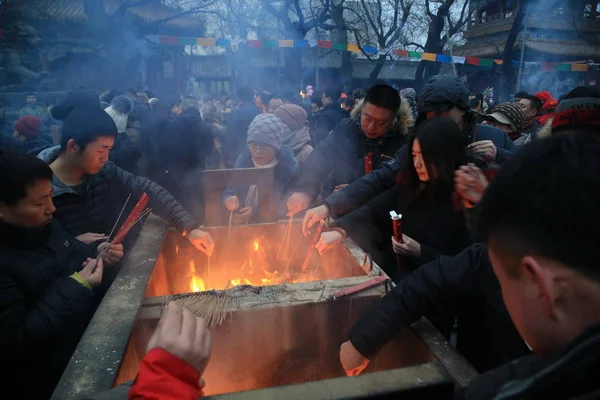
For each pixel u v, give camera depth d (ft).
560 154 1.36
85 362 3.14
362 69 75.87
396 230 5.06
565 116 4.00
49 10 46.47
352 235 6.07
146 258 5.06
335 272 5.87
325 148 7.84
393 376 2.29
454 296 3.32
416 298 3.33
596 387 1.12
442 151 4.81
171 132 11.75
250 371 4.15
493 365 3.97
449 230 5.20
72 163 5.36
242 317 3.98
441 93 5.90
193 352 1.92
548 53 56.49
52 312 3.93
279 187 8.44
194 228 5.95
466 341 4.53
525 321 1.52
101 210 5.96
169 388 1.81
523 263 1.41
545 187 1.32
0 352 3.71
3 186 3.81
